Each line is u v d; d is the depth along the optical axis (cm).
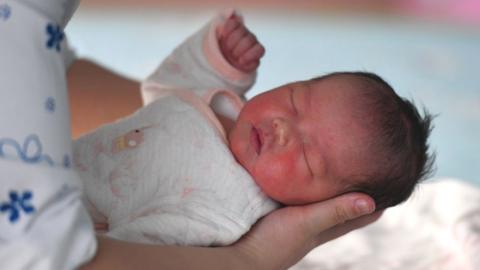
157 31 477
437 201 159
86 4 560
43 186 60
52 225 61
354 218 104
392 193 111
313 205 95
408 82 367
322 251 140
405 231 150
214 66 127
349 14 594
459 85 366
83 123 141
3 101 60
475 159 263
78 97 146
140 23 508
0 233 59
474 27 547
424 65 409
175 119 106
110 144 103
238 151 106
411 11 587
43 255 59
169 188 99
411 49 455
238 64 129
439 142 282
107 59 380
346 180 107
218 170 102
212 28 129
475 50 460
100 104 145
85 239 64
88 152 102
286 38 479
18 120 61
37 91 62
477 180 239
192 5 580
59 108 64
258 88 328
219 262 83
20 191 60
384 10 592
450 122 306
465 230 137
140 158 101
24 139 61
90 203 99
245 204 100
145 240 91
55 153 63
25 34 62
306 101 109
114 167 100
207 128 106
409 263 134
